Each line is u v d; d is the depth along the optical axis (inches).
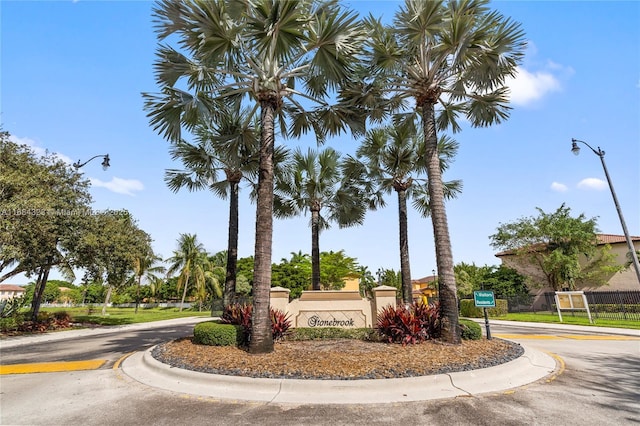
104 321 883.4
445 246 351.3
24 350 423.2
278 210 687.7
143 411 191.3
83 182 722.8
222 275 1872.5
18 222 522.3
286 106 443.5
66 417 183.3
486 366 256.4
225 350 304.3
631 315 772.0
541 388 226.5
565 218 1079.6
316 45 331.0
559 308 726.5
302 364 255.6
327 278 1423.5
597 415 177.3
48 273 762.8
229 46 325.4
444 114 494.0
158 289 2001.7
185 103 324.2
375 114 451.8
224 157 494.9
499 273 1262.3
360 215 698.8
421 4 337.1
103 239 669.3
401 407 191.3
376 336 363.6
